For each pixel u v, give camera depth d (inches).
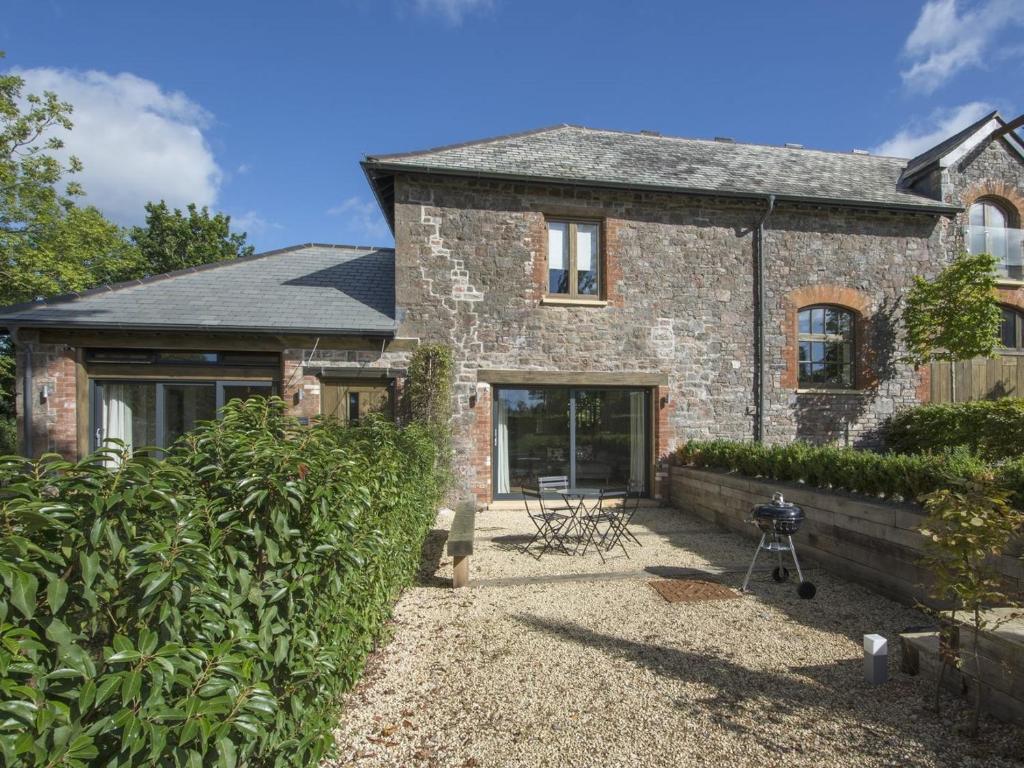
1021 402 342.3
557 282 386.6
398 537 169.9
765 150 490.0
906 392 414.3
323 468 95.5
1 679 43.9
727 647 157.5
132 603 59.8
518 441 387.5
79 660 50.1
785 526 200.2
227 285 389.1
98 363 342.0
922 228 420.2
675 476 383.6
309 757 85.9
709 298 396.2
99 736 52.6
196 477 80.0
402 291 364.2
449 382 365.4
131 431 350.6
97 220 570.9
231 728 65.6
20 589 46.1
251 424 109.0
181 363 350.0
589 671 143.3
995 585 115.0
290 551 85.6
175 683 60.1
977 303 366.6
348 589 109.0
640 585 213.0
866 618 178.2
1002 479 161.0
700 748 110.3
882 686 133.9
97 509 53.9
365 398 363.3
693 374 393.4
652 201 389.4
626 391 398.6
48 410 327.3
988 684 118.9
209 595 66.0
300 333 343.9
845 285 410.6
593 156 417.4
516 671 143.3
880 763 104.9
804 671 142.5
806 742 111.9
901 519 190.1
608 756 108.2
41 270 535.2
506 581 217.3
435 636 165.5
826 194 410.6
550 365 377.7
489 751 110.0
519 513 362.6
